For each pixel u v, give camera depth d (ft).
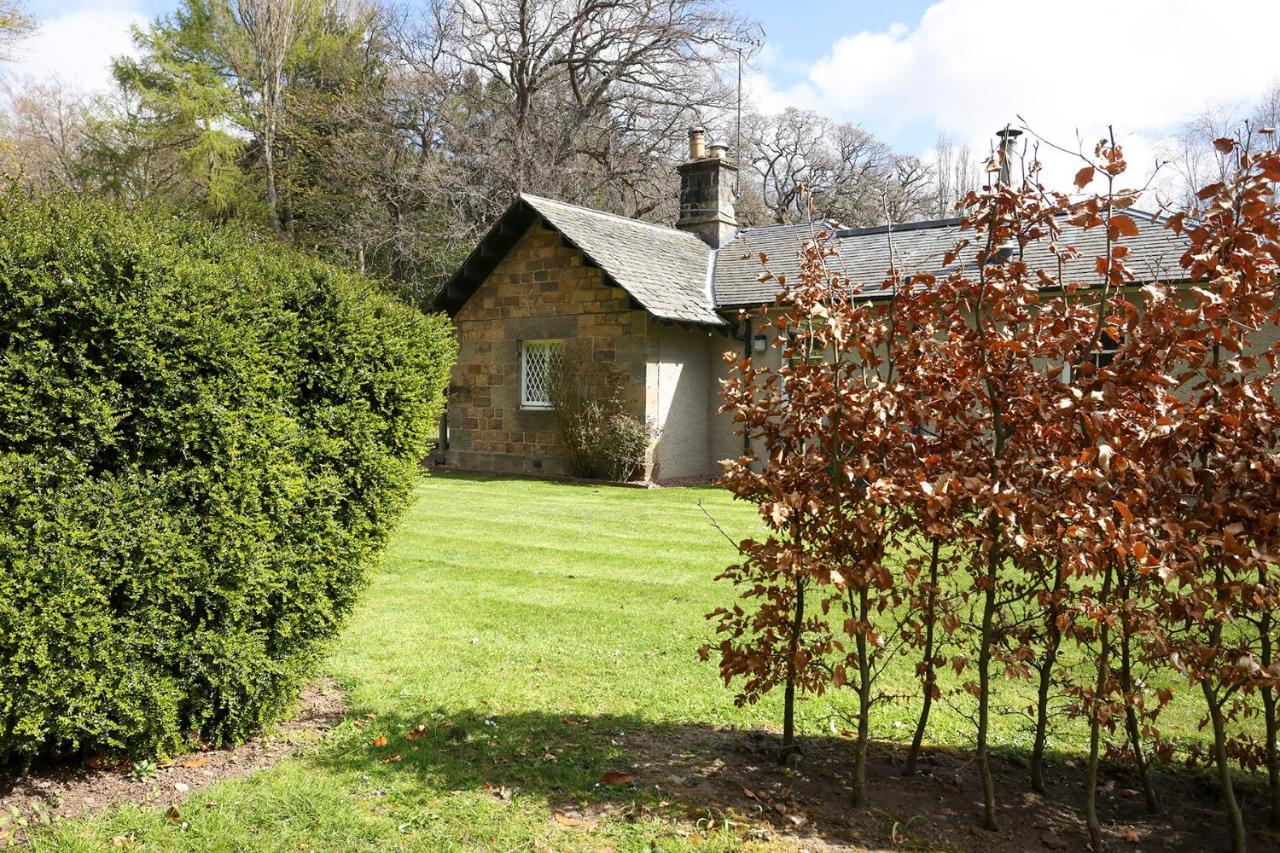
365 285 14.38
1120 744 12.89
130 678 10.93
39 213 10.85
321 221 78.54
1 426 9.81
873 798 11.12
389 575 23.16
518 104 83.82
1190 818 10.85
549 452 50.55
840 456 10.80
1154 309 9.78
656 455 47.57
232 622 11.95
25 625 9.79
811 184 109.81
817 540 10.96
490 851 9.82
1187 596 9.27
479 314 53.11
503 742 12.73
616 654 16.79
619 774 11.62
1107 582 9.95
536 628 18.40
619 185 86.79
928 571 13.35
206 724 12.74
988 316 10.65
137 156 77.61
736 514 34.83
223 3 79.25
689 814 10.64
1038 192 10.27
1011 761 12.45
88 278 10.23
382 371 14.08
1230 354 13.83
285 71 81.15
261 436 11.87
